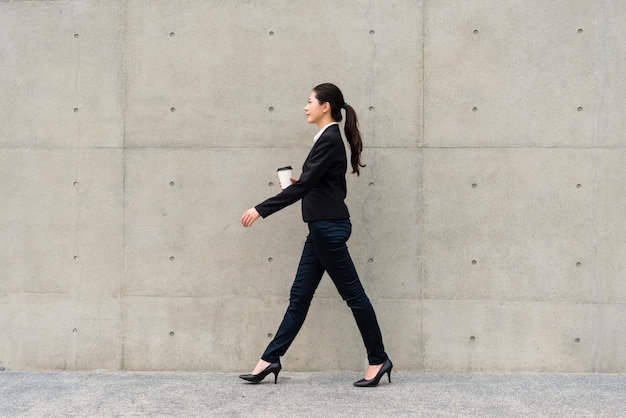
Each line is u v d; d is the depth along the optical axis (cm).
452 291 427
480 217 425
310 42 428
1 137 436
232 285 433
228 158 432
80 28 434
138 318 435
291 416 339
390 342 429
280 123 430
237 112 431
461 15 423
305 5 427
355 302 384
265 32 429
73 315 437
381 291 428
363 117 427
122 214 435
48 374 426
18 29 436
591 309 422
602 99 420
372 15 425
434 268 427
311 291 395
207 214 433
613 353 422
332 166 379
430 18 424
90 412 346
